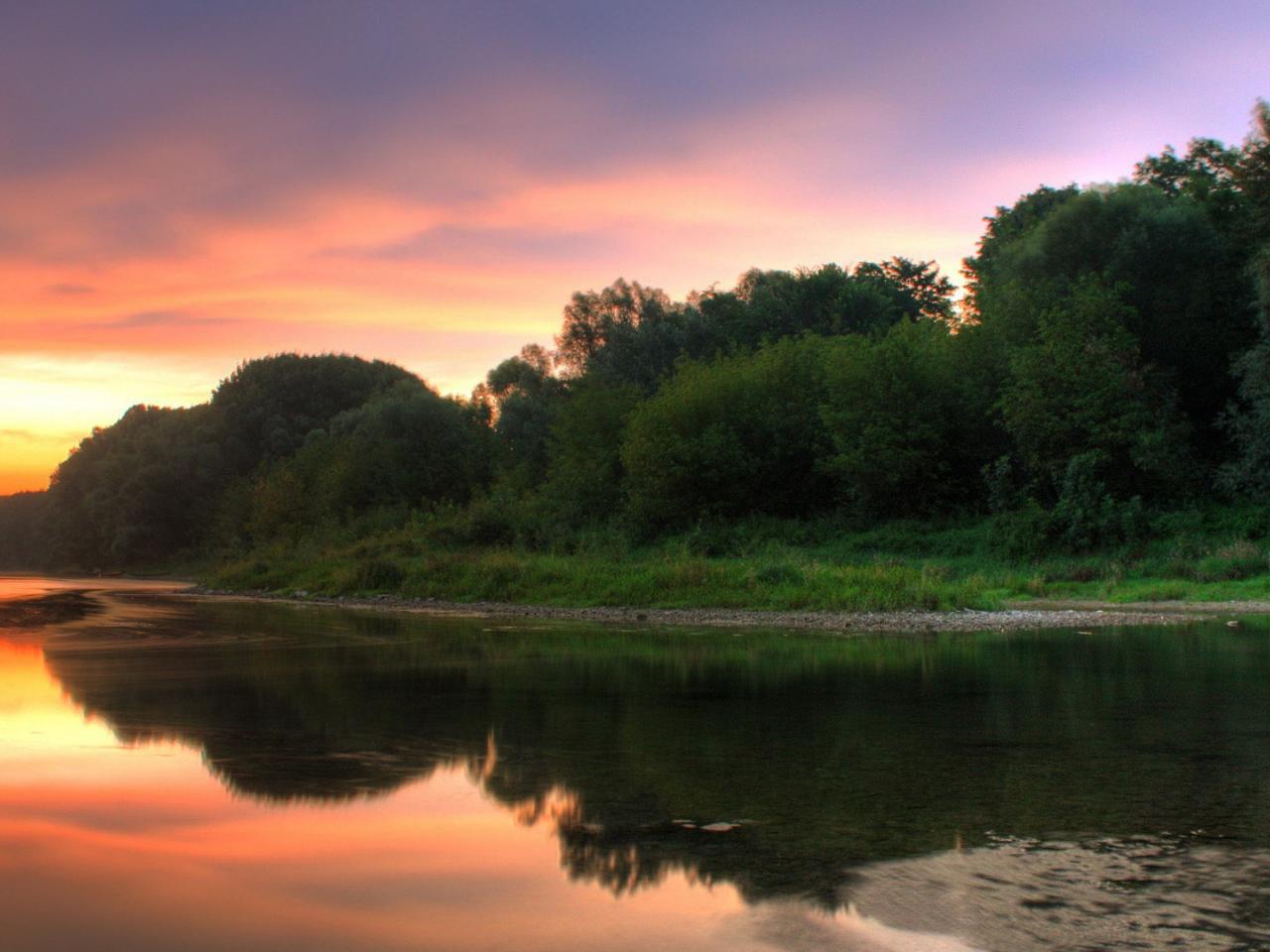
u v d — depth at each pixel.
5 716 11.90
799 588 30.81
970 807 7.36
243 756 9.48
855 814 7.20
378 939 4.95
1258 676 14.91
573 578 36.44
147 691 14.15
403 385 109.06
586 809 7.42
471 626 27.08
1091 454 38.28
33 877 5.93
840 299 71.94
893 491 43.88
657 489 47.06
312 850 6.45
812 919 5.10
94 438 125.62
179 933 5.04
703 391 48.78
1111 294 40.91
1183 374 43.91
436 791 8.03
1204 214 44.59
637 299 85.44
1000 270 49.97
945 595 28.78
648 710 12.26
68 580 80.50
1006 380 43.25
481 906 5.39
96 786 8.24
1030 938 4.79
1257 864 5.93
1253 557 32.62
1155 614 26.78
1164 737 10.23
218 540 93.19
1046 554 37.06
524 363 93.00
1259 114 42.47
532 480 67.00
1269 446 36.84
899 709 12.18
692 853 6.27
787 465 48.47
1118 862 5.99
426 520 56.94
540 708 12.47
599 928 5.05
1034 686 14.06
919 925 4.99
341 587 43.56
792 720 11.46
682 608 31.47
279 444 109.31
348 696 13.59
